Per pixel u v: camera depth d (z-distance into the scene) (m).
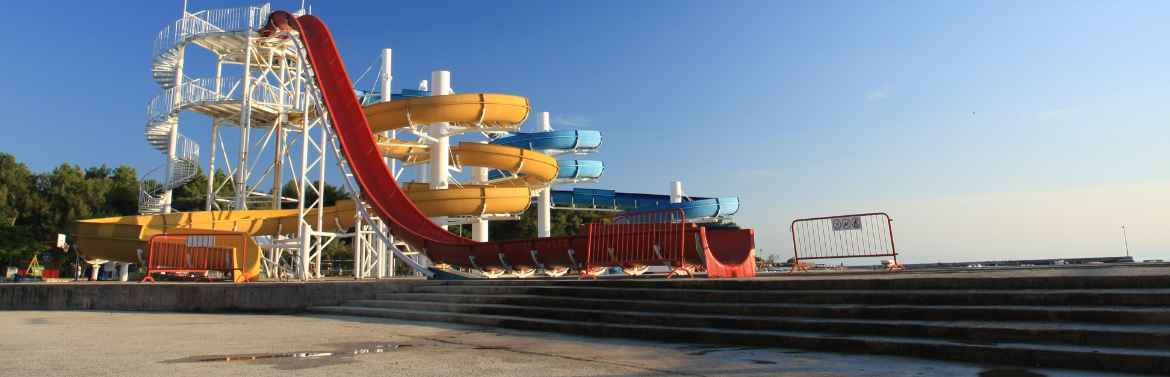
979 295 8.74
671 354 8.17
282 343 9.60
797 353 8.10
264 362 7.61
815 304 9.90
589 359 7.83
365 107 29.12
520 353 8.44
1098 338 6.93
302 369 7.07
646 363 7.48
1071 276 8.49
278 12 29.06
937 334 7.95
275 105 30.75
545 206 42.06
